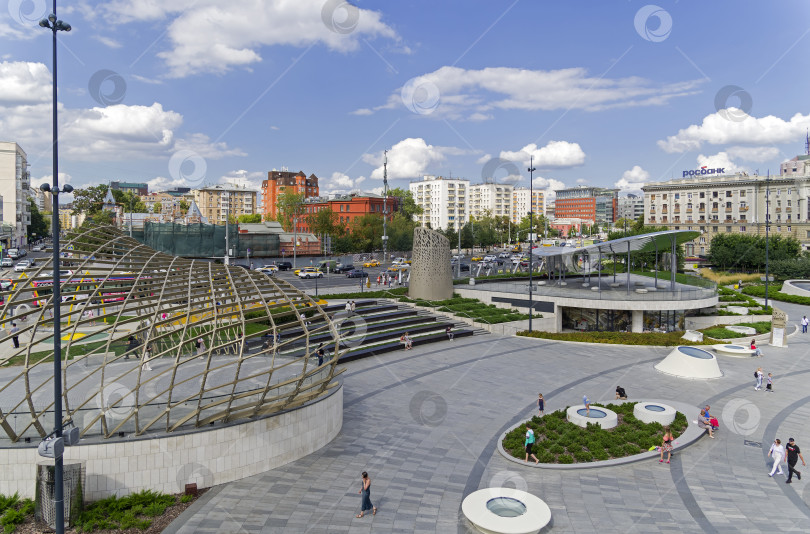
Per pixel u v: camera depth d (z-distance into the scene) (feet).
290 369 91.50
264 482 64.64
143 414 61.00
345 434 80.53
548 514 55.26
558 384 108.37
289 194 448.24
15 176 362.53
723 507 60.39
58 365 47.34
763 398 101.60
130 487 59.36
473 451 75.25
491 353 133.80
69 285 71.36
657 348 142.10
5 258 276.21
